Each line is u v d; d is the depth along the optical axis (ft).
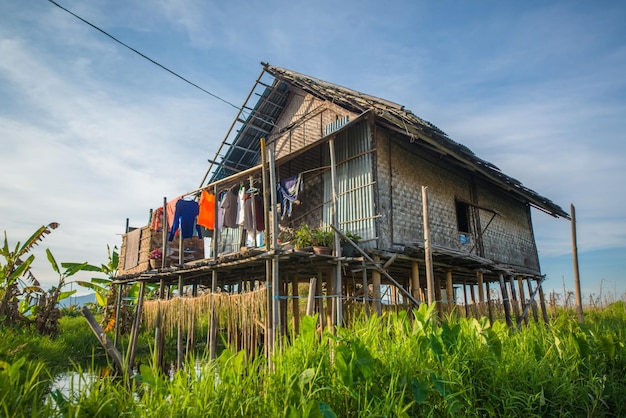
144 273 35.35
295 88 42.24
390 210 33.35
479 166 37.55
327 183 36.47
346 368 13.44
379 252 30.12
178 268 31.76
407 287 46.93
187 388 12.41
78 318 60.18
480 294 39.06
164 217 34.30
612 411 18.90
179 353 28.53
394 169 34.94
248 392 12.91
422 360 16.06
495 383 16.51
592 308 61.11
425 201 24.34
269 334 21.95
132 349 36.24
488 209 44.39
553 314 55.42
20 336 37.29
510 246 50.37
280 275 34.24
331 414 12.07
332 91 35.42
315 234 27.27
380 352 16.14
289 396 12.61
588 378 19.58
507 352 19.20
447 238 39.22
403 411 12.76
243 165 48.62
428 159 39.50
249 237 43.50
